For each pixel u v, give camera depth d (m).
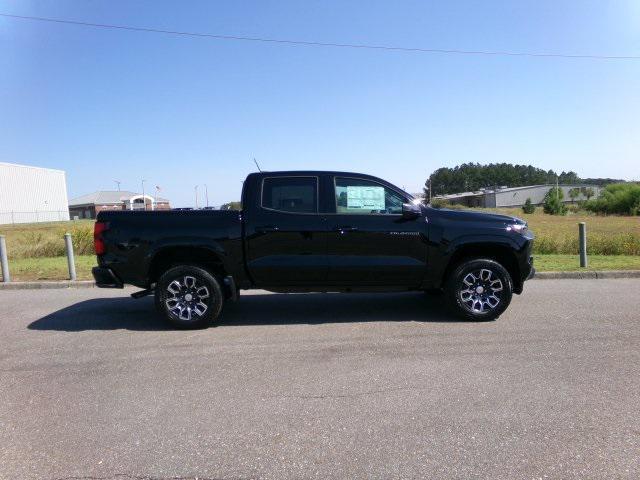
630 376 4.36
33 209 68.38
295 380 4.41
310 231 6.19
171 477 2.91
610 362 4.73
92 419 3.69
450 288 6.38
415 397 3.98
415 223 6.29
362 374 4.52
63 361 5.03
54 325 6.55
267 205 6.29
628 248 13.47
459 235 6.29
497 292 6.38
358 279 6.30
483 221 6.40
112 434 3.45
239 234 6.18
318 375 4.52
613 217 54.16
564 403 3.82
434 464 3.00
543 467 2.95
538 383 4.22
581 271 9.96
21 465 3.06
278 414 3.72
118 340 5.79
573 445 3.19
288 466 3.01
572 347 5.21
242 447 3.24
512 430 3.41
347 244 6.21
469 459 3.04
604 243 13.73
